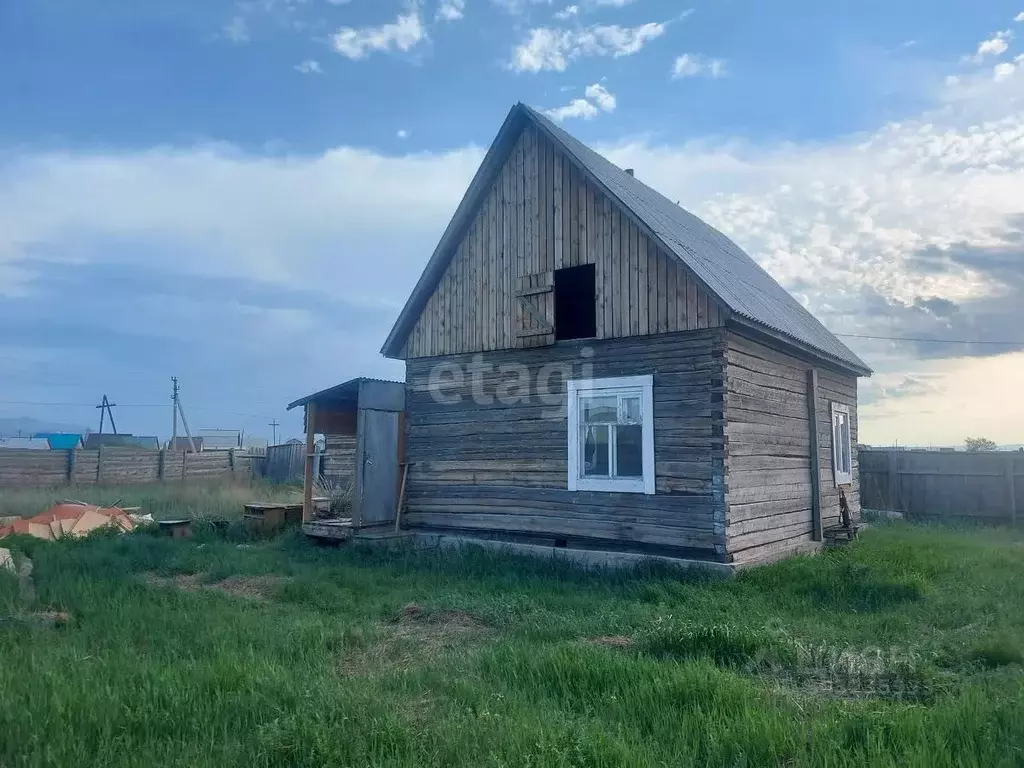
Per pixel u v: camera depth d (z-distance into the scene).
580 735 4.95
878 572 11.60
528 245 14.80
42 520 17.83
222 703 5.66
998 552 14.43
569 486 13.87
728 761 4.75
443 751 4.82
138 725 5.28
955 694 6.04
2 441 52.41
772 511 13.98
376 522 15.71
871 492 23.53
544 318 14.36
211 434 78.00
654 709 5.61
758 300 15.56
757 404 13.67
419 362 16.34
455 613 9.46
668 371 12.90
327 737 4.84
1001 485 21.39
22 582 10.95
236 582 11.83
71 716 5.29
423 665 6.86
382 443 15.96
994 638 7.55
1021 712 5.18
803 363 16.33
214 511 21.91
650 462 12.91
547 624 8.72
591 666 6.47
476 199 15.49
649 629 8.16
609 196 13.41
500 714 5.39
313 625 8.30
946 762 4.50
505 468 14.77
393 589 11.09
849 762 4.54
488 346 15.17
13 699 5.53
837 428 18.89
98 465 31.05
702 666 6.48
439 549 14.54
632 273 13.38
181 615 8.82
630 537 13.04
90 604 9.36
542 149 14.84
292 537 16.56
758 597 10.24
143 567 13.19
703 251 16.11
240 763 4.75
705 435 12.41
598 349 13.76
